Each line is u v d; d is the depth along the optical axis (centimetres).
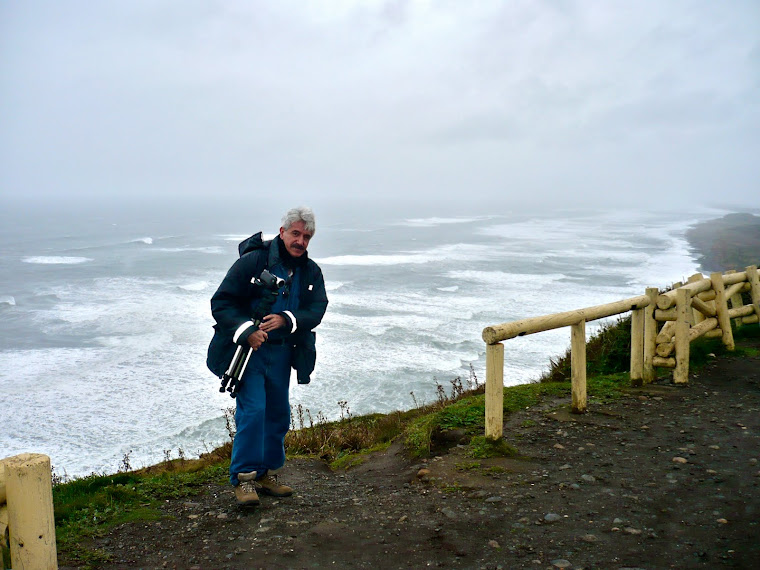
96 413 2102
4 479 235
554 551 334
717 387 691
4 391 2341
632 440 529
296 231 400
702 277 907
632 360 712
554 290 4706
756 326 951
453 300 4278
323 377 2381
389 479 492
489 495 421
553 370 872
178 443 1841
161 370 2616
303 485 495
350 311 3844
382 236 11475
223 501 441
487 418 523
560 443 529
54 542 247
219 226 15100
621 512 382
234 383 396
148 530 389
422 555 338
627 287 4859
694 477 436
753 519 361
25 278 5931
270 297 393
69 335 3438
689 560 316
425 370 2472
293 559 338
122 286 5366
